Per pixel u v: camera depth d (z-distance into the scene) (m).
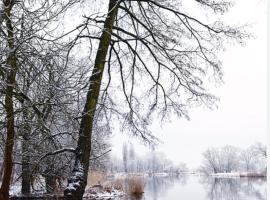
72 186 8.05
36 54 6.22
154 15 10.26
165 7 9.81
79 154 8.29
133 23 10.45
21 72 6.51
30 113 7.12
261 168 89.25
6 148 6.57
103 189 24.80
